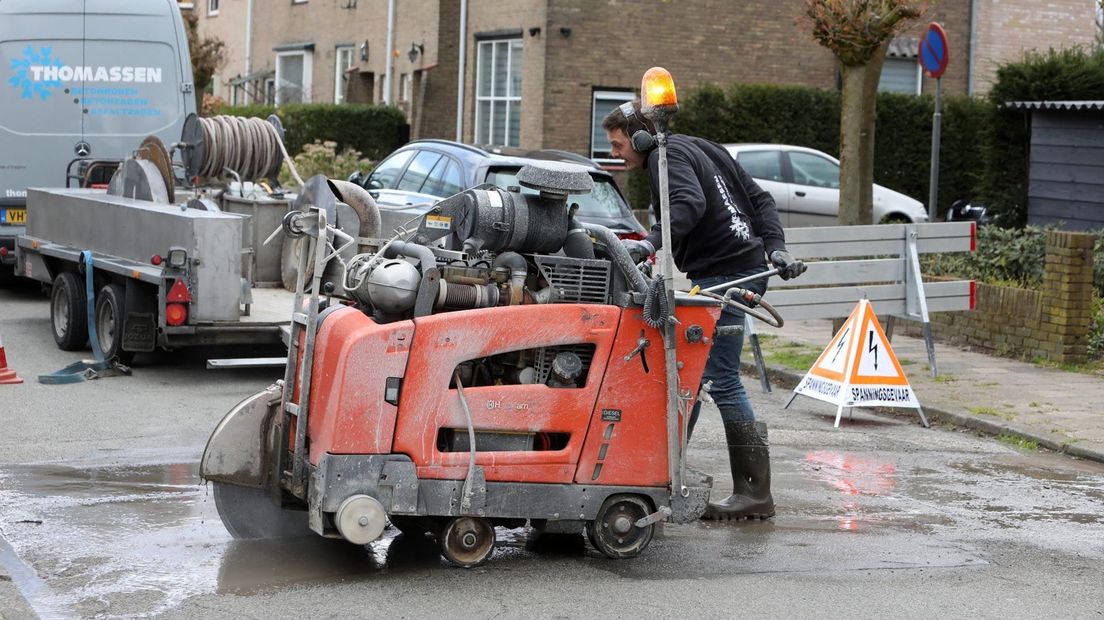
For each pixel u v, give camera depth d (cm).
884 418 983
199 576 538
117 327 1005
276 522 596
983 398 1015
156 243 978
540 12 2352
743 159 2081
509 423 545
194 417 868
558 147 2367
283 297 1080
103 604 500
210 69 3105
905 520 674
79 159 1432
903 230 1130
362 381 523
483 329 536
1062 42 2694
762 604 528
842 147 1449
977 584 565
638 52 2400
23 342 1160
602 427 559
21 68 1420
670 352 558
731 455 667
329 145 2067
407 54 2870
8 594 508
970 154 2400
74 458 745
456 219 556
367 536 527
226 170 1180
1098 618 525
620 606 519
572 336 549
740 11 2458
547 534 619
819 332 1363
